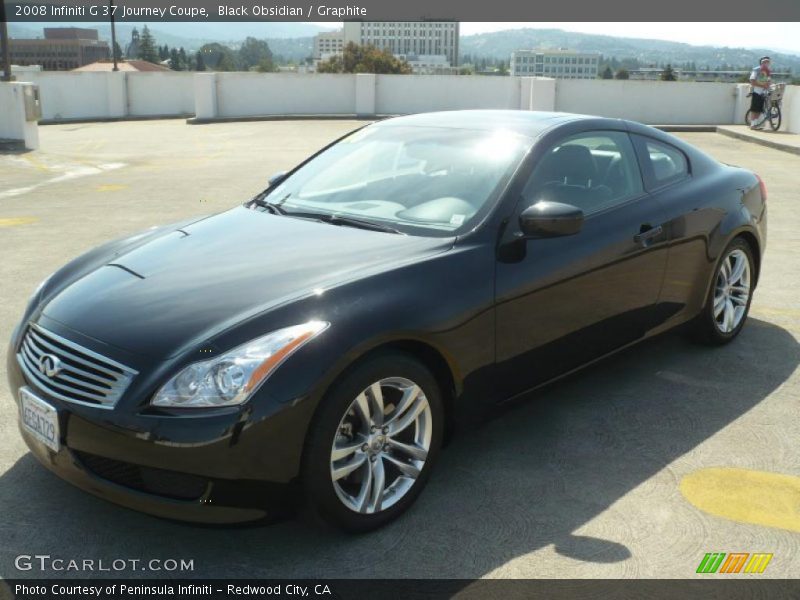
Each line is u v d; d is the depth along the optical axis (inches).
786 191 432.1
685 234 169.0
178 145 715.4
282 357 105.0
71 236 314.0
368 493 115.3
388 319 113.3
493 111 175.6
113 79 1061.8
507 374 135.0
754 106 787.4
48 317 120.5
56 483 129.2
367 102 1026.1
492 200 137.9
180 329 109.3
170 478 104.3
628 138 168.9
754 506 125.0
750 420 155.9
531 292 134.7
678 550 113.0
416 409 119.8
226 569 108.7
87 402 106.9
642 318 163.3
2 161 570.9
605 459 139.7
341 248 130.5
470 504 124.6
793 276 261.6
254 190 439.2
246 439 102.1
